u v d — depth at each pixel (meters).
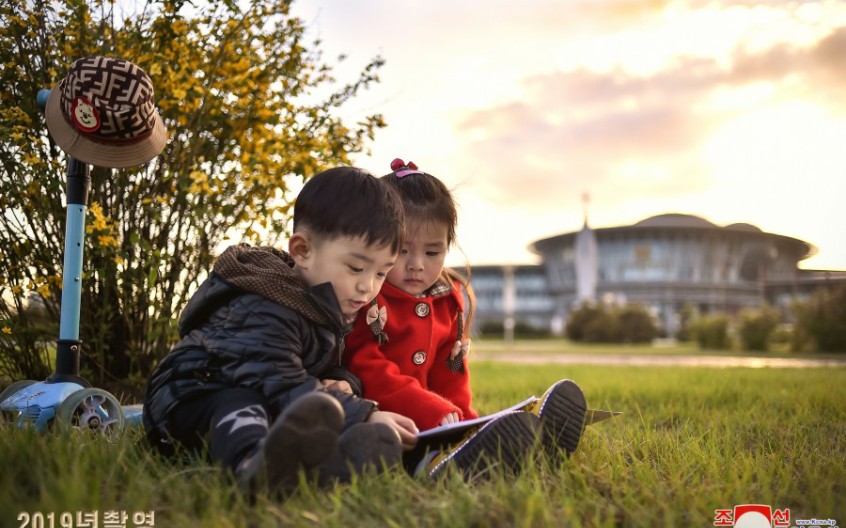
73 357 2.47
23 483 1.50
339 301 1.82
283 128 3.40
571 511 1.37
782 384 5.51
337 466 1.59
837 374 7.28
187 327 1.90
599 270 76.75
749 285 75.81
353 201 1.78
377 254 1.79
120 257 3.03
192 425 1.73
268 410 1.68
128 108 2.42
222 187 3.27
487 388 5.09
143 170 3.19
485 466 1.70
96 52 3.04
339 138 3.62
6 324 3.08
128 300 3.21
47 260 3.10
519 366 9.63
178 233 3.26
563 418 1.85
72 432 2.02
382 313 2.17
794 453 2.14
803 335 22.84
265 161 3.28
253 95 3.38
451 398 2.39
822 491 1.70
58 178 2.97
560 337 56.31
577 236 76.50
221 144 3.37
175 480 1.54
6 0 2.96
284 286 1.75
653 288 74.62
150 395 1.85
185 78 3.15
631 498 1.54
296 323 1.74
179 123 3.23
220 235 3.41
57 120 2.47
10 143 2.96
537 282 85.62
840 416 3.26
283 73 3.49
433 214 2.22
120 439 1.97
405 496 1.50
